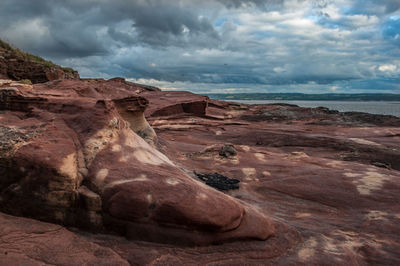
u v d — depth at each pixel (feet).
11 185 15.99
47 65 88.02
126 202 14.84
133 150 19.99
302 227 19.33
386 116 109.70
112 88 60.85
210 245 14.97
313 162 37.37
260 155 41.19
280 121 108.47
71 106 22.43
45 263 12.43
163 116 93.86
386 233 19.04
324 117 112.06
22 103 23.59
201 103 102.47
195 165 35.01
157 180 16.10
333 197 25.50
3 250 12.78
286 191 27.22
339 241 17.61
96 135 19.08
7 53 81.30
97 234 15.11
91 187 15.92
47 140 17.89
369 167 34.32
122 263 13.05
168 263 13.37
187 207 14.75
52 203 15.58
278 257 15.02
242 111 127.34
